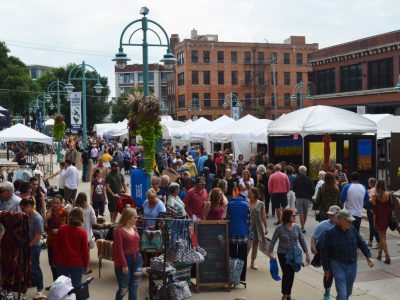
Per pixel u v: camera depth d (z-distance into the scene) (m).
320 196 12.68
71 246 7.86
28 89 68.50
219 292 9.57
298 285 10.22
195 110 75.81
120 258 7.78
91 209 10.55
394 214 12.78
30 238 8.38
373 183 13.80
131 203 12.93
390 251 12.85
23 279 7.53
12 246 7.43
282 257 8.91
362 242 8.11
